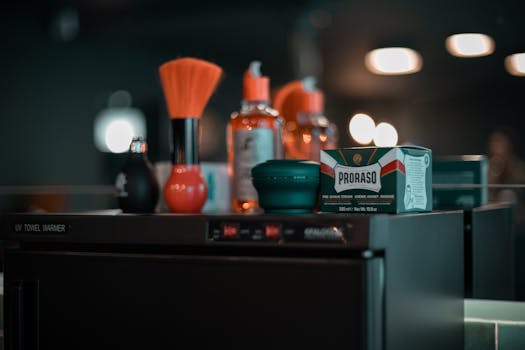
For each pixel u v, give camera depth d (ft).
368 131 7.82
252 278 2.90
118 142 11.76
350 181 3.19
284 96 5.06
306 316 2.80
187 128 3.85
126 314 3.16
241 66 10.80
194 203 3.84
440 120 6.44
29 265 3.40
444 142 6.40
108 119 11.83
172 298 3.06
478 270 4.29
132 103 11.75
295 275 2.82
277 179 3.29
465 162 4.35
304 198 3.32
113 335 3.19
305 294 2.81
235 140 4.04
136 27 11.59
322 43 9.50
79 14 11.68
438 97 6.42
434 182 4.43
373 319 2.72
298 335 2.82
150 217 3.15
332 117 8.30
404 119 7.28
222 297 2.96
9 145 10.69
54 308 3.33
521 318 4.01
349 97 8.18
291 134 4.67
